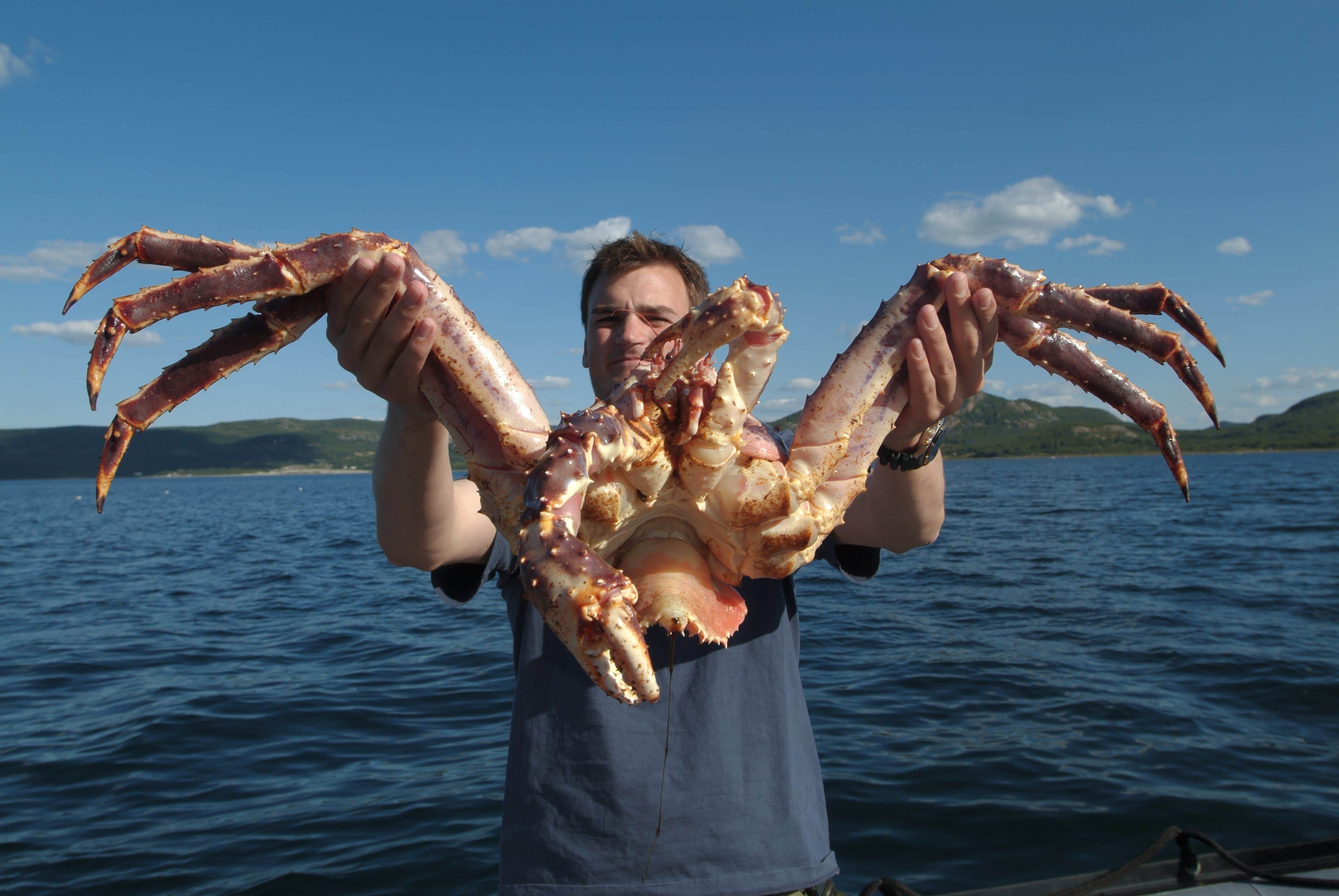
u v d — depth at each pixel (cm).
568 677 219
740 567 207
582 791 207
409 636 1022
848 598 1213
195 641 1032
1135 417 200
